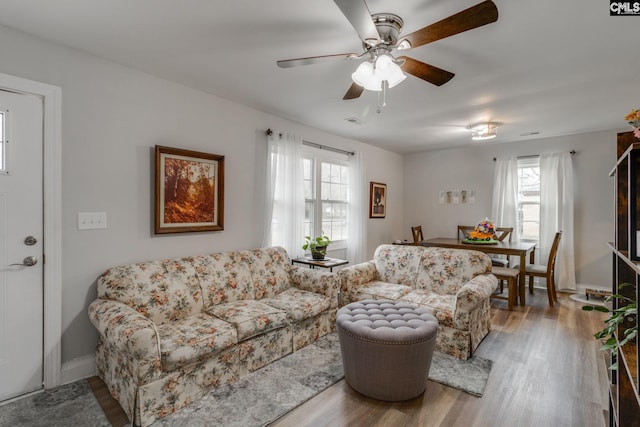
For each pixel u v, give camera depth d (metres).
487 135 4.10
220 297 2.68
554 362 2.51
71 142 2.21
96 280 2.34
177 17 1.84
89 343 2.30
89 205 2.30
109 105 2.39
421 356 2.01
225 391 2.08
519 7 1.70
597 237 4.47
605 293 4.09
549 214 4.74
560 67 2.44
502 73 2.55
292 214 3.75
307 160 4.25
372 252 5.45
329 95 3.06
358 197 4.82
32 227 2.06
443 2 1.66
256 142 3.49
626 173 1.48
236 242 3.31
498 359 2.56
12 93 1.99
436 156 5.95
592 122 3.97
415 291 3.21
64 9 1.77
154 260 2.65
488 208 5.39
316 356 2.57
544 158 4.79
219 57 2.33
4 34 1.95
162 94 2.69
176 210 2.77
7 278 1.98
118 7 1.75
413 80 2.69
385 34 1.79
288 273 3.28
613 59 2.30
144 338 1.73
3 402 1.97
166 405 1.84
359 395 2.08
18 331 2.02
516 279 4.10
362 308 2.51
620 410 1.34
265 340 2.41
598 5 1.69
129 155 2.50
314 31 1.97
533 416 1.87
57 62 2.15
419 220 6.16
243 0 1.68
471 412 1.90
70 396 2.03
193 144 2.91
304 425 1.79
